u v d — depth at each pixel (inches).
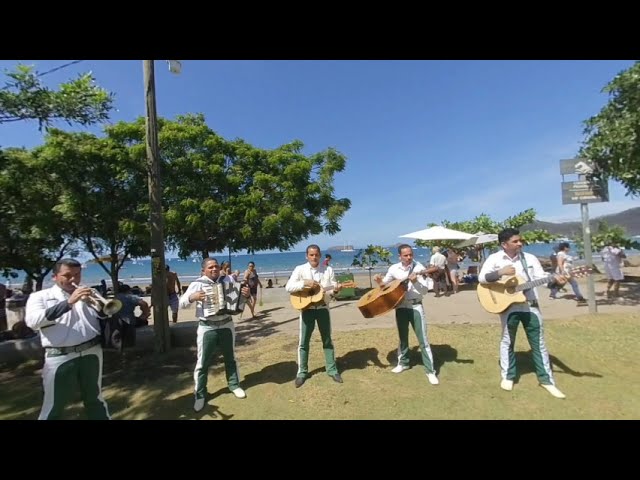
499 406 172.1
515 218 776.9
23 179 319.6
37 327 132.5
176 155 470.0
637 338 247.6
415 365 220.2
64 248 401.1
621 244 552.7
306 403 180.2
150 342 306.5
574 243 588.1
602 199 312.3
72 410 187.5
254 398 188.2
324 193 580.7
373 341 263.1
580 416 161.5
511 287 187.0
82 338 142.5
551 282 180.5
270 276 1124.5
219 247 549.0
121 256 452.4
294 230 543.2
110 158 368.5
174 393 205.5
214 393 198.7
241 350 283.0
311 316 202.1
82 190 358.3
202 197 469.7
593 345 241.8
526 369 209.6
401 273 210.2
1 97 200.1
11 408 196.5
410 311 204.4
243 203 491.5
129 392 210.8
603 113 334.6
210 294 183.9
